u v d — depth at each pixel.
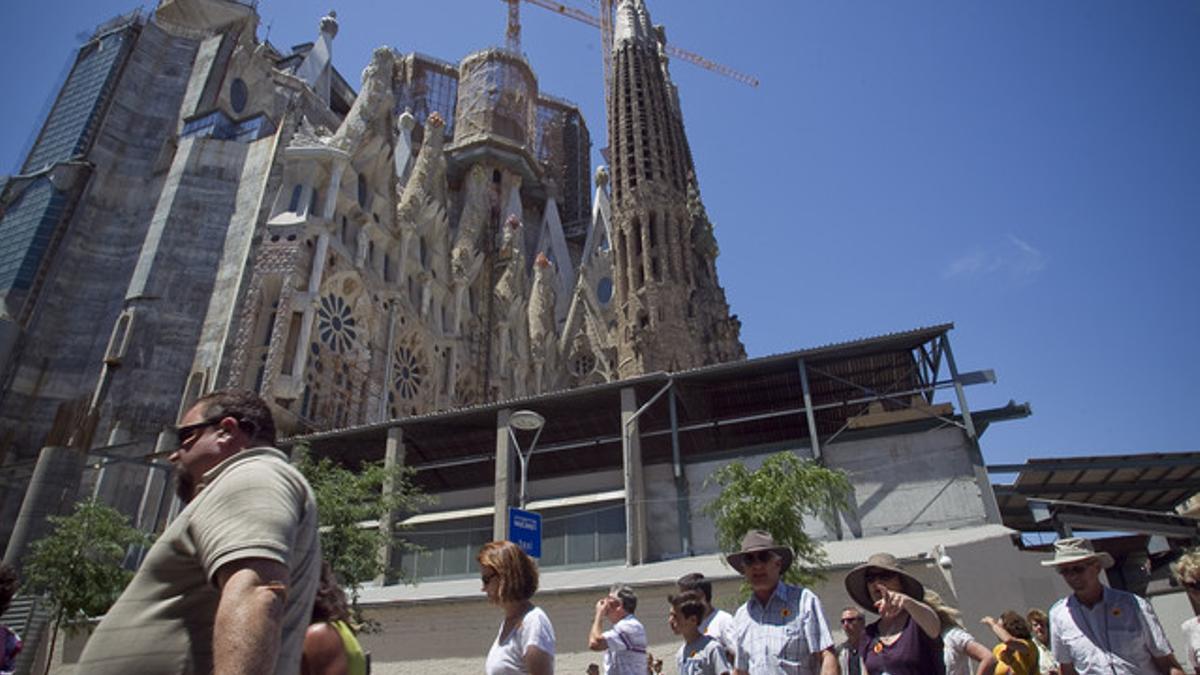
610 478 35.09
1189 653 7.41
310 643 4.27
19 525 32.56
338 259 52.06
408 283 64.19
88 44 59.81
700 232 83.88
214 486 3.00
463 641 26.36
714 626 7.70
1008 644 9.16
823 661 6.16
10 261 47.62
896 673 6.23
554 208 111.75
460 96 112.69
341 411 49.38
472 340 74.31
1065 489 33.03
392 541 26.95
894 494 30.20
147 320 44.34
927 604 6.84
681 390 35.44
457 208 101.69
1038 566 24.83
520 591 5.78
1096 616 7.32
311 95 77.44
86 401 36.31
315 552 3.16
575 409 36.34
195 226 48.66
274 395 43.59
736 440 43.53
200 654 2.74
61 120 55.50
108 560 27.56
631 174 86.94
